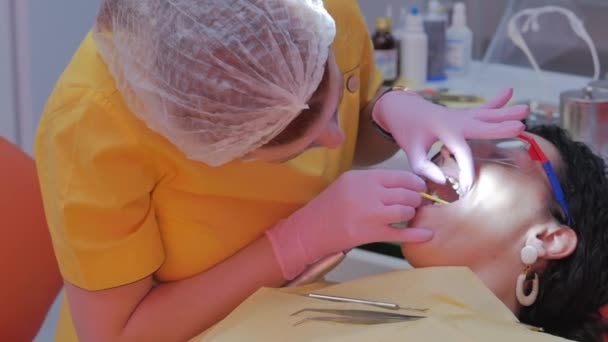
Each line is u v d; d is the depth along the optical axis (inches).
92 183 44.9
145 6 42.2
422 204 50.6
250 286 49.0
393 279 49.4
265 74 41.3
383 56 86.4
